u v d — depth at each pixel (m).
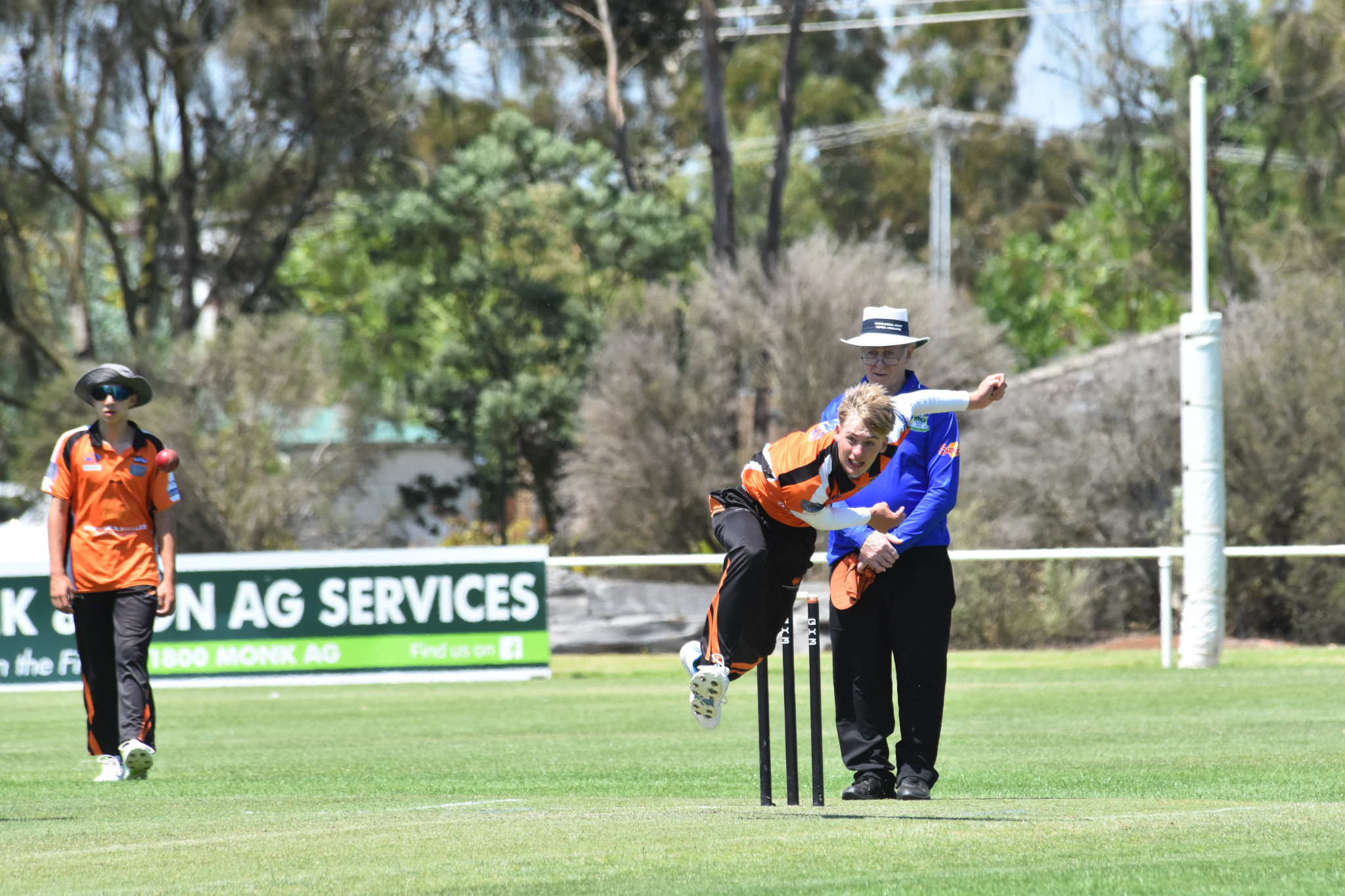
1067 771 26.86
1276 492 76.94
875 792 22.09
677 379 93.62
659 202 122.75
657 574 92.12
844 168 191.62
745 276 94.69
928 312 88.00
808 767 28.64
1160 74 104.62
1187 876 14.48
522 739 35.56
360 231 126.12
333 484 99.69
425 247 119.44
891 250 93.75
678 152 155.38
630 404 93.19
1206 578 55.62
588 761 30.36
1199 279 56.12
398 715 43.00
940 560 22.00
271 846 16.98
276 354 97.31
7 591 53.84
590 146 125.88
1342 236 105.25
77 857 16.62
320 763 30.97
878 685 22.27
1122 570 79.38
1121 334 87.56
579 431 102.75
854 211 188.38
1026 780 25.50
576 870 15.12
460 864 15.50
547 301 120.75
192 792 25.50
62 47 101.25
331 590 54.94
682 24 120.44
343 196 125.19
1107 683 48.62
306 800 23.53
